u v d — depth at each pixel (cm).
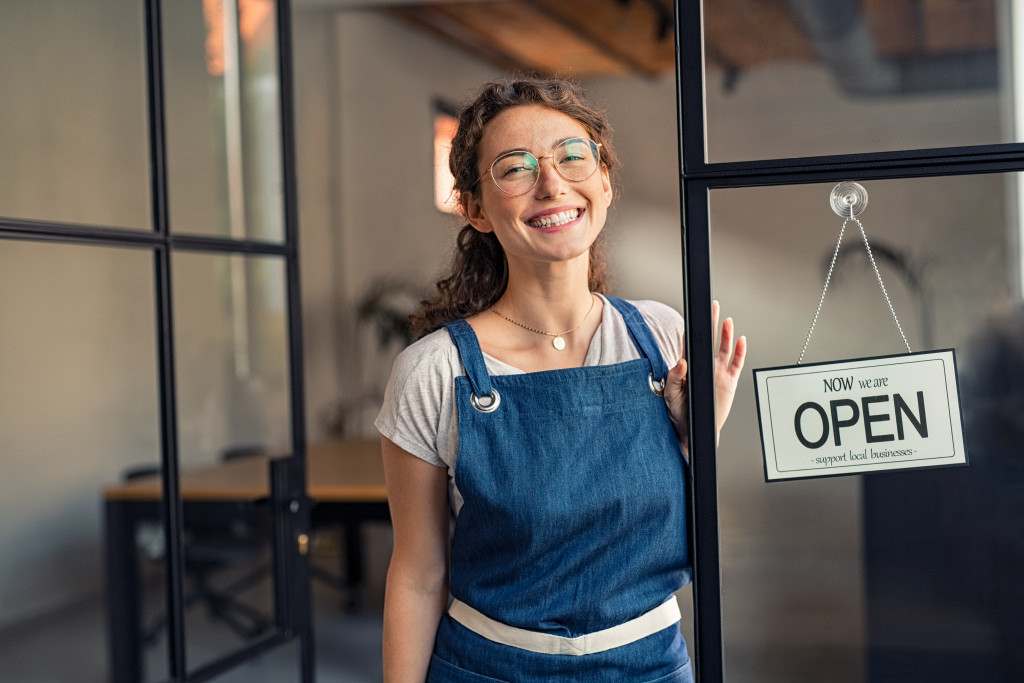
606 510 131
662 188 947
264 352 623
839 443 128
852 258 128
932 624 126
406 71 826
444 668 142
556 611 133
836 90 127
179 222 455
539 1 749
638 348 139
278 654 307
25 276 510
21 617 500
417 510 144
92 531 544
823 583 128
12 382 503
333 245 770
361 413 778
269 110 323
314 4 735
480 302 150
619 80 952
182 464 354
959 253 127
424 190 849
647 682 136
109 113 539
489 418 133
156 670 443
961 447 126
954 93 125
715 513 130
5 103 482
